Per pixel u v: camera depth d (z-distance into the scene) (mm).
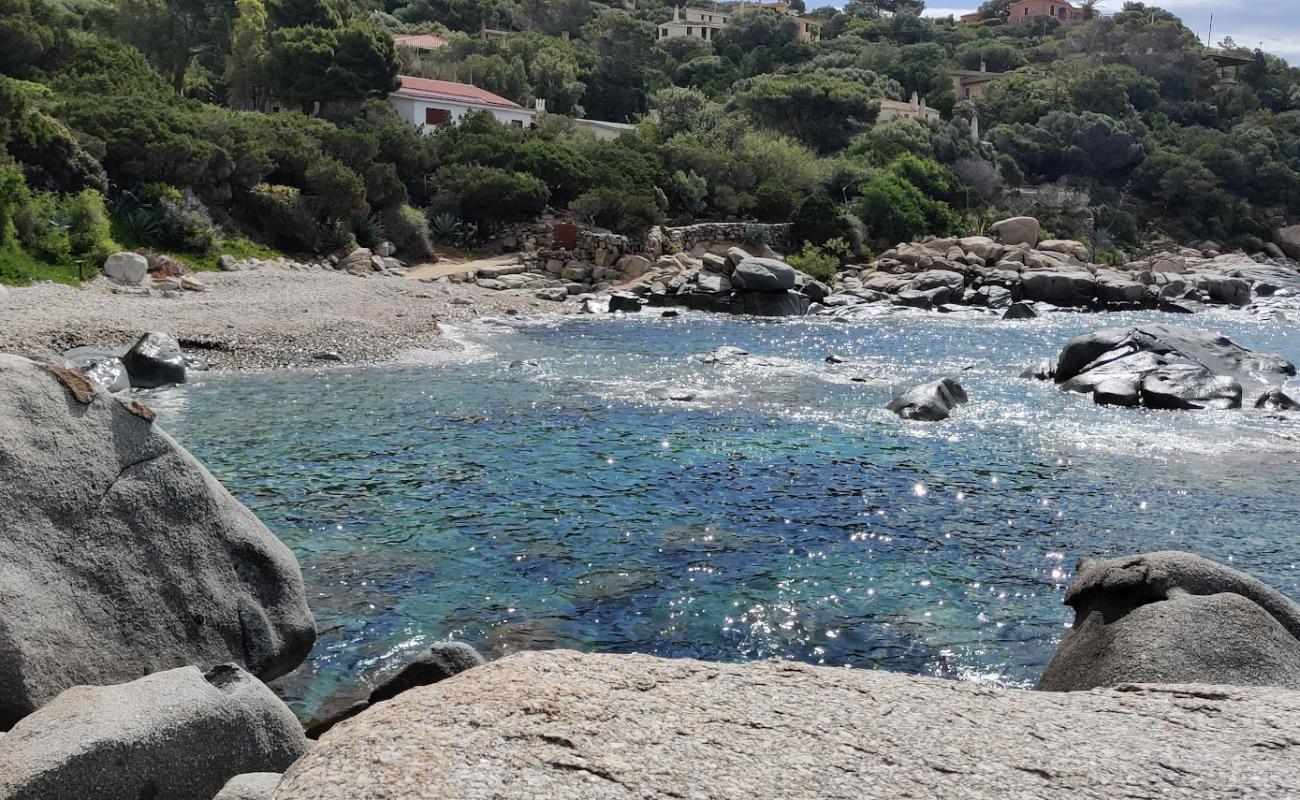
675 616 9586
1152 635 5988
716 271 42125
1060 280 44656
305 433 16953
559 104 94562
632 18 110438
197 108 50719
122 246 35969
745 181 59125
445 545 11469
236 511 7703
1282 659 5793
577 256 45750
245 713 5137
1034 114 101375
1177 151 96312
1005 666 8586
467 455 15664
